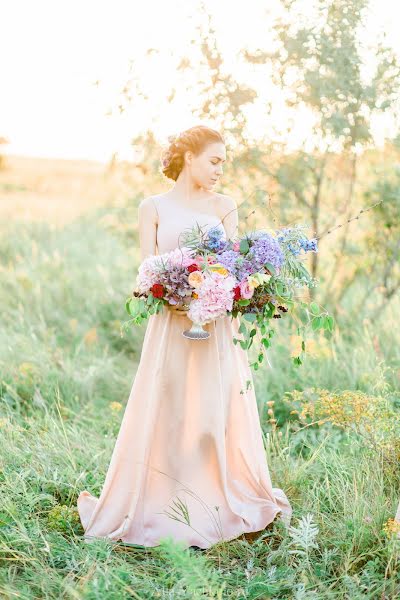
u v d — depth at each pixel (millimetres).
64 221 10992
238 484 3592
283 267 3260
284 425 4863
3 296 7738
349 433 4227
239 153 5863
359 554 3170
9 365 5691
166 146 3604
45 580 2943
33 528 3371
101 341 6887
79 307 7613
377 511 3307
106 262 9000
